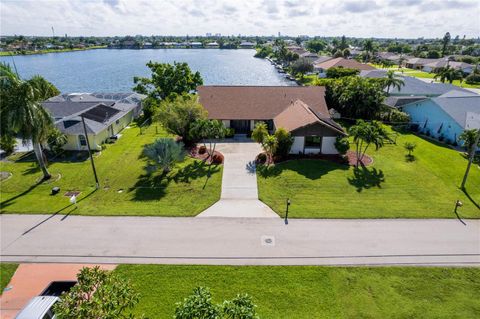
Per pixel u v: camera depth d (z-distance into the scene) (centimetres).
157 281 1673
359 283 1667
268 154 3316
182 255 1877
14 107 2530
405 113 4678
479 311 1505
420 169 3052
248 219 2231
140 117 5150
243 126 4116
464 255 1886
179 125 3500
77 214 2302
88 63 14675
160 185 2739
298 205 2406
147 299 1557
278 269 1766
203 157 3325
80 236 2055
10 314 1510
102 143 3834
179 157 2916
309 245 1962
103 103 4706
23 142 2731
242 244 1973
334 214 2280
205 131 3203
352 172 2964
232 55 19475
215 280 1684
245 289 1625
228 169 3036
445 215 2278
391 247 1945
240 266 1788
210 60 16075
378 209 2348
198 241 2000
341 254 1883
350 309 1512
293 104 4106
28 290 1645
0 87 2486
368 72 7225
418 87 5872
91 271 1198
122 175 2958
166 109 3572
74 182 2831
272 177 2867
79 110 4350
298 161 3200
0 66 2495
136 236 2050
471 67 10269
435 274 1736
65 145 3625
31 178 2912
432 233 2081
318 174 2920
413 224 2173
